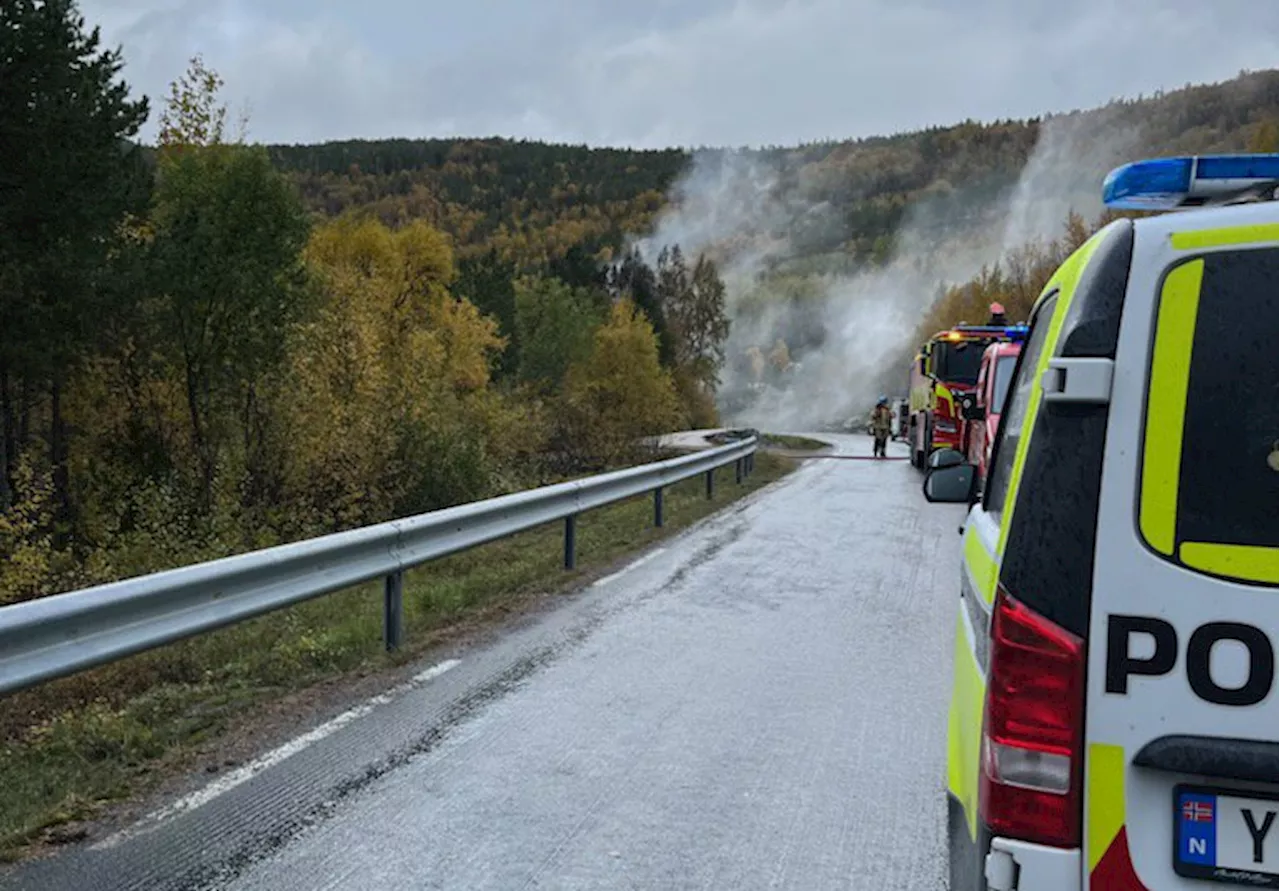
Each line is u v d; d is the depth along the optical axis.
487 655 7.57
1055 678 2.35
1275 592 2.24
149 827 4.55
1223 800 2.27
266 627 8.52
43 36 23.98
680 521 15.76
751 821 4.70
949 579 10.83
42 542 16.14
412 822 4.64
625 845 4.45
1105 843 2.32
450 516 8.61
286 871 4.15
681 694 6.62
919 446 27.44
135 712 6.10
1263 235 2.33
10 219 24.02
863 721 6.12
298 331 24.34
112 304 23.97
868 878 4.17
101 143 25.84
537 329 79.06
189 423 25.61
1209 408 2.31
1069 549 2.36
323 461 22.08
